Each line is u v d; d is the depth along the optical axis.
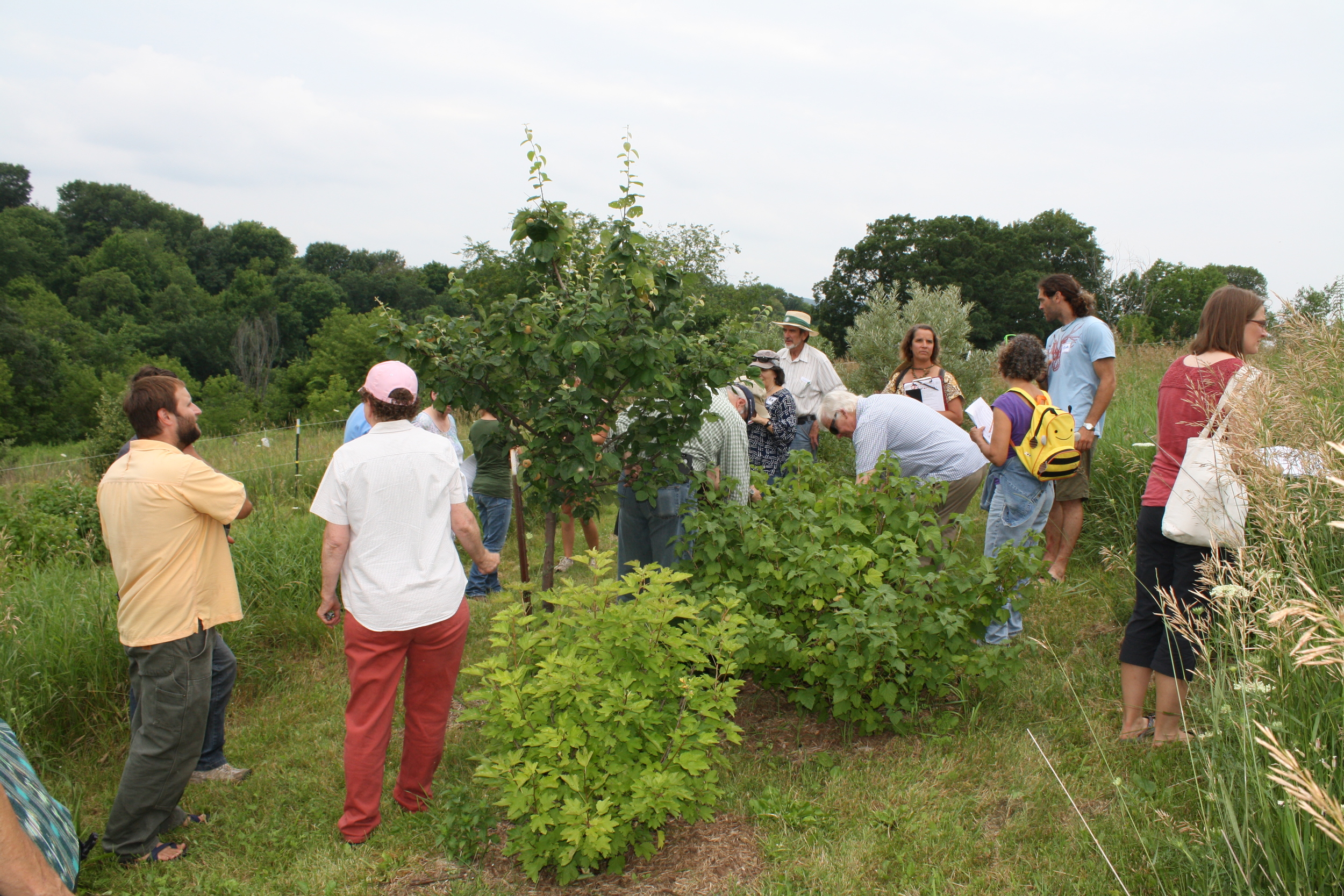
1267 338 3.97
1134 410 7.06
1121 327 13.39
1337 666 2.47
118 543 3.12
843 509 4.33
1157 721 3.40
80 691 4.29
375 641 3.19
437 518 3.32
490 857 3.15
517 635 3.31
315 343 66.19
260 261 105.69
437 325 4.04
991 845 2.96
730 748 3.86
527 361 3.99
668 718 3.14
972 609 3.86
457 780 3.64
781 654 3.79
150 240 100.62
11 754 1.56
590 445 3.93
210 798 3.72
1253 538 3.15
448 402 3.95
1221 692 2.69
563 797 2.82
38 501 8.65
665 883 2.92
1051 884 2.69
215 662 3.80
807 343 7.26
